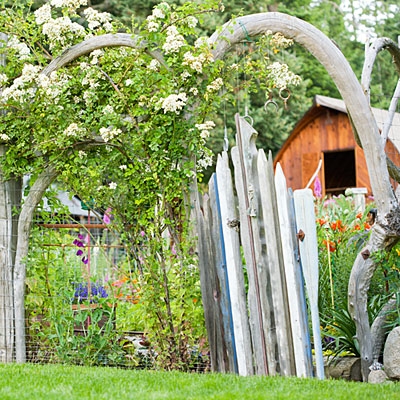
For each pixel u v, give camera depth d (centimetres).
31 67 665
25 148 688
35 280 699
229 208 613
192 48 642
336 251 714
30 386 491
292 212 586
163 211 628
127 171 639
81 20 1822
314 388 487
